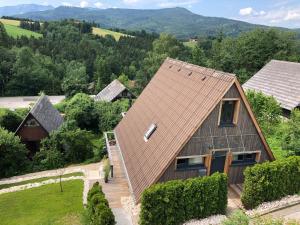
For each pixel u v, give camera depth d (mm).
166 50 75750
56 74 84438
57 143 30219
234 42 69000
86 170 26328
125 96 55031
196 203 15344
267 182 16469
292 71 39250
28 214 18344
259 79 43375
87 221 15031
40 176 26016
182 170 17062
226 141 17516
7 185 24547
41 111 34500
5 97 71938
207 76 18453
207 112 16344
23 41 94188
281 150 23984
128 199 18234
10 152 27594
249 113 17328
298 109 33625
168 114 19531
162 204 14672
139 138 20719
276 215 15906
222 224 12742
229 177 18516
